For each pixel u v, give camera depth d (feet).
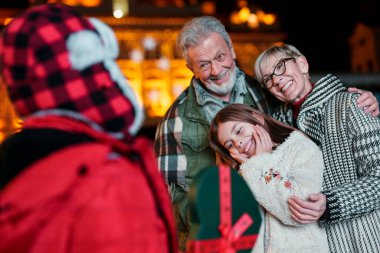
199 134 6.59
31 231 2.89
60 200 2.95
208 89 6.53
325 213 5.46
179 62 15.90
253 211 3.61
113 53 3.39
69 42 3.17
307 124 6.10
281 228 5.45
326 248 5.59
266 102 6.71
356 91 6.07
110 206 2.97
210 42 6.24
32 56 3.14
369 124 5.76
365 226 5.75
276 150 5.52
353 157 5.84
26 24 3.19
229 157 5.81
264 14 16.79
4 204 2.94
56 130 3.13
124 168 3.14
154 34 15.85
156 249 3.10
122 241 2.95
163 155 6.71
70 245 2.93
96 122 3.20
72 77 3.15
